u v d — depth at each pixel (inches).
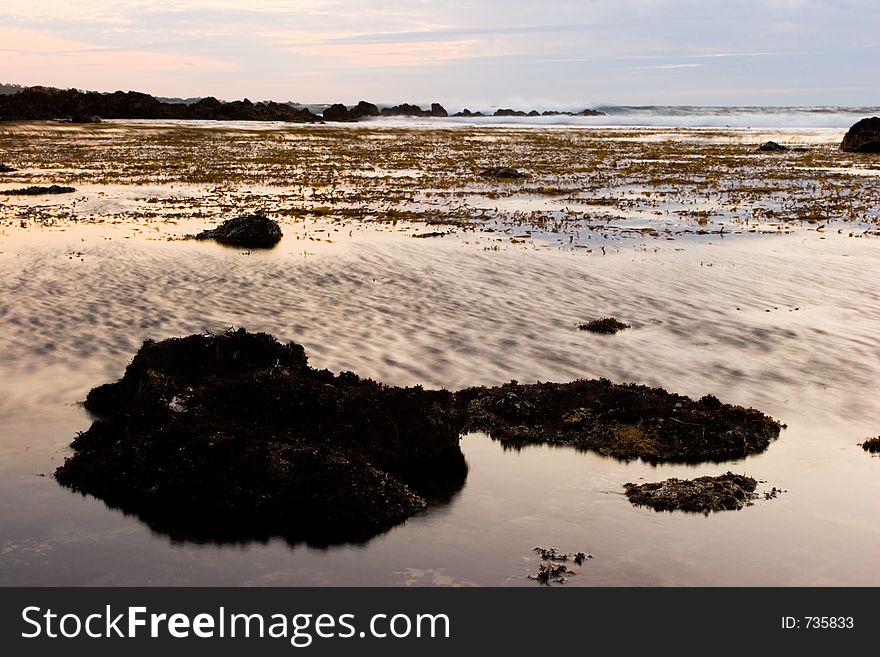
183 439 363.9
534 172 1850.4
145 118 4960.6
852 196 1402.6
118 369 516.7
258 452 351.3
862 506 349.1
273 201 1334.9
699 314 652.1
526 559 307.9
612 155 2459.4
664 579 295.4
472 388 476.1
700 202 1321.4
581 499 356.5
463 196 1393.9
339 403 395.9
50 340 569.0
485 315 644.7
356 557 309.7
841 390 490.3
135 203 1300.4
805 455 403.2
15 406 454.6
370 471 351.9
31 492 355.9
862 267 823.7
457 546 317.4
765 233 1023.6
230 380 413.4
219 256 858.8
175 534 324.2
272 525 331.3
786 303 686.5
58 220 1104.2
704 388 495.2
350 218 1143.0
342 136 3503.9
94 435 402.0
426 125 5398.6
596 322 616.4
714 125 5467.5
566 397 454.6
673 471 386.0
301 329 601.3
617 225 1085.1
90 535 322.0
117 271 780.0
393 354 547.2
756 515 341.1
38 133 3083.2
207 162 2079.2
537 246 928.9
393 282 749.3
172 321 617.6
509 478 378.3
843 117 5930.1
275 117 5438.0
